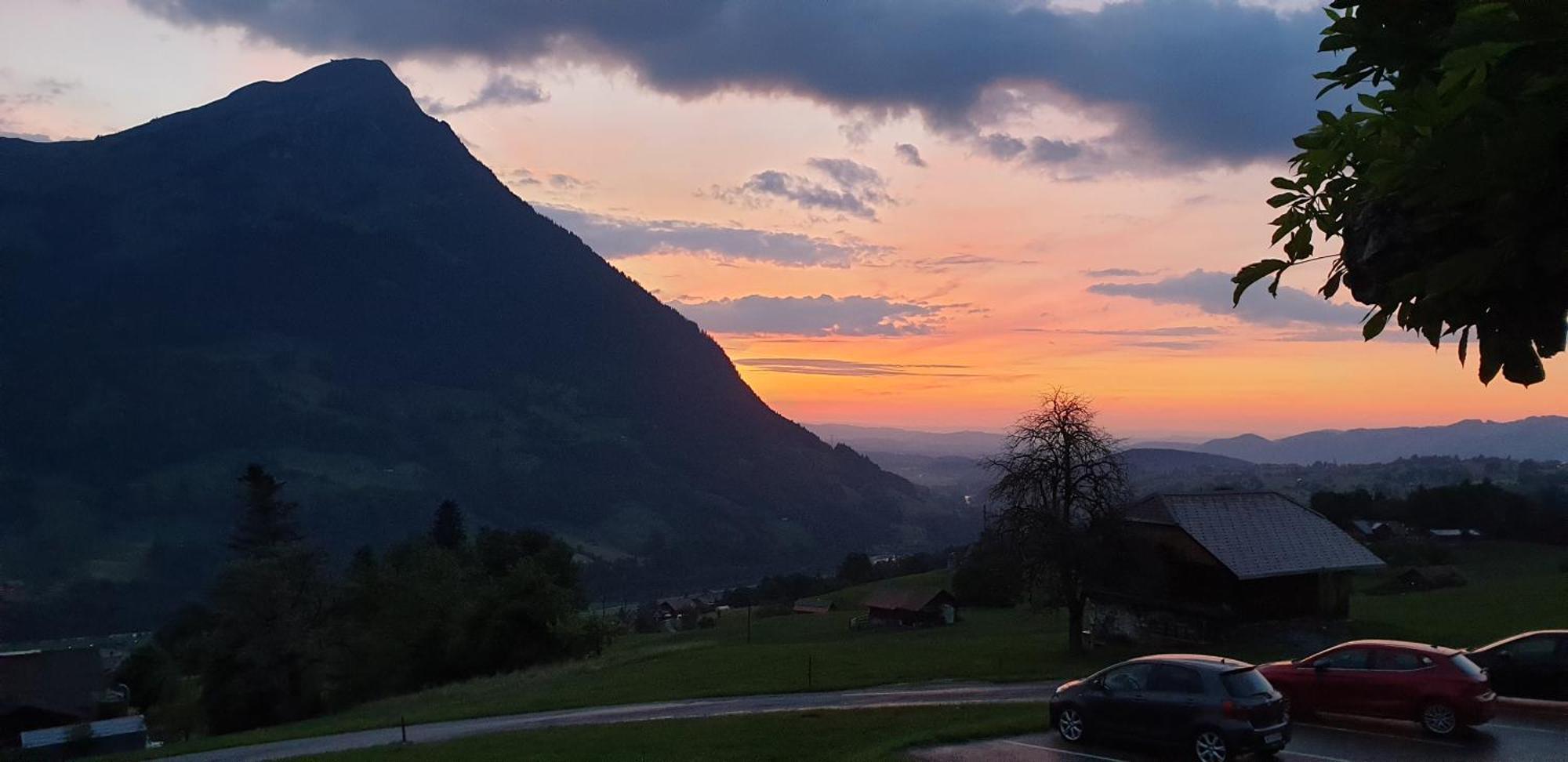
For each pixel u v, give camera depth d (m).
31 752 64.06
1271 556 46.25
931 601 81.06
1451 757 17.55
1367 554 47.59
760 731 26.30
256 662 60.06
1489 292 2.33
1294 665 21.28
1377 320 2.57
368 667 66.25
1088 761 18.39
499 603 66.75
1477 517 99.06
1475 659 22.03
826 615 102.00
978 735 20.81
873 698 35.25
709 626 104.50
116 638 158.38
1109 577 44.25
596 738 27.11
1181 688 18.17
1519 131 2.08
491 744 27.77
